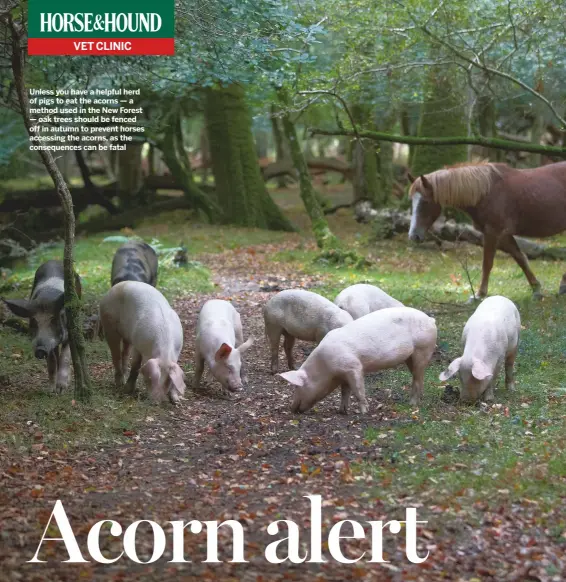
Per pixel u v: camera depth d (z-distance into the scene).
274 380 10.34
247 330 12.96
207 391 9.83
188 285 16.78
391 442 7.77
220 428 8.44
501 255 20.03
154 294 9.33
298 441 7.97
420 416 8.56
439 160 23.41
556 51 15.39
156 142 28.61
